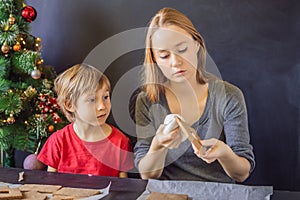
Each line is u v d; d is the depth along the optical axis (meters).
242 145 1.26
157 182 1.08
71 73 1.33
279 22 1.85
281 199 1.01
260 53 1.88
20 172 1.19
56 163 1.43
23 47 1.71
